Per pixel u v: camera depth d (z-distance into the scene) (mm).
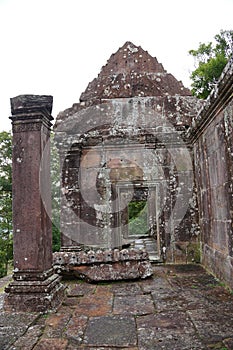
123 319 3715
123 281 5562
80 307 4184
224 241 5199
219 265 5539
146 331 3350
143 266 5664
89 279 5480
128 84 7938
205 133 6262
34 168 4246
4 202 13250
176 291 4887
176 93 7941
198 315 3781
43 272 4117
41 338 3213
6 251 12000
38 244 4117
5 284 5684
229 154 4672
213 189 5836
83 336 3252
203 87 12633
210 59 12992
